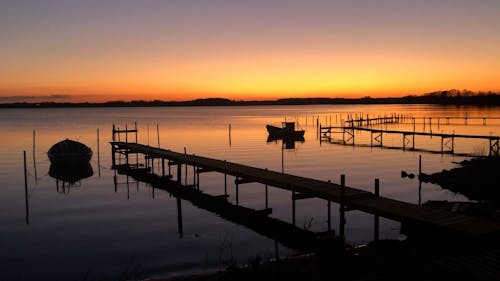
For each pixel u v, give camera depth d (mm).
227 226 21359
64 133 84875
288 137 70062
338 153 50688
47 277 15297
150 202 27016
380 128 90625
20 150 56625
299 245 18094
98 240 19359
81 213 24359
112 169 41562
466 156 46688
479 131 76250
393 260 13422
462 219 15023
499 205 20297
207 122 126812
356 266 12914
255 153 51281
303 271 12812
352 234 19297
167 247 18281
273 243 18500
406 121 111938
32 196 29219
